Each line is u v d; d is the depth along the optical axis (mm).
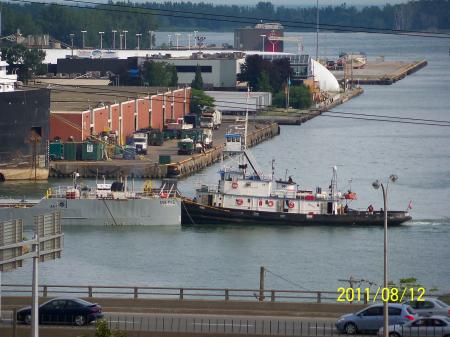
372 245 138500
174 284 117688
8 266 74438
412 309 89250
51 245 76562
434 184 185750
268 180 150750
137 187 179125
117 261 128000
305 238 142750
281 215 150000
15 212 145750
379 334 84938
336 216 150000
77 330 87625
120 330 85875
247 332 88750
